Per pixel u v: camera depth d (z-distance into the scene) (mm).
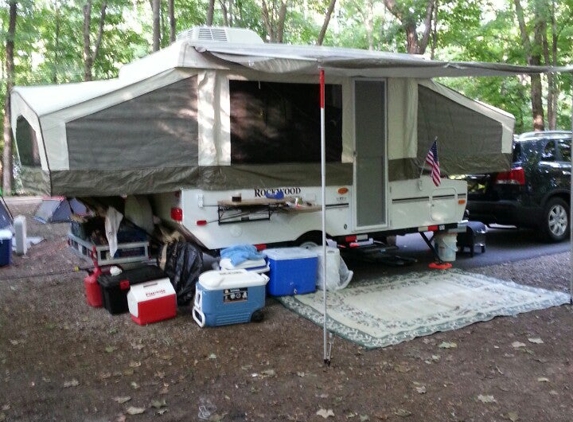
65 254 8492
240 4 17469
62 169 5121
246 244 6055
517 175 8430
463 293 6051
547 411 3463
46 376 4066
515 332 4883
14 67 18875
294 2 18391
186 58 5578
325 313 4262
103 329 5082
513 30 17531
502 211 8562
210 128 5734
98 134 5258
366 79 6633
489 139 7660
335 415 3443
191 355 4445
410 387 3820
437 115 7211
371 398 3666
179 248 5883
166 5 18219
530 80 17578
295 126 6242
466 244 8094
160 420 3408
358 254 7965
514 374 4020
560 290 6234
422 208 7215
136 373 4117
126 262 5980
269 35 15289
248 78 5914
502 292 6066
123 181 5383
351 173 6594
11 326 5188
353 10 20531
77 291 6402
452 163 7391
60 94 5629
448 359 4301
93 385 3912
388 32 14875
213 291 5016
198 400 3668
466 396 3680
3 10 18141
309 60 4691
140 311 5148
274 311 5562
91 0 15633
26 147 5984
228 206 5863
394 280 6656
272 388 3832
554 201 8883
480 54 16953
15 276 7145
